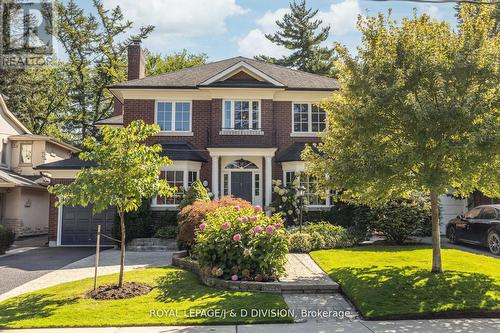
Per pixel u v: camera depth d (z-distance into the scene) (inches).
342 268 423.8
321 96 826.2
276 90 812.0
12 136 1003.3
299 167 764.6
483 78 334.6
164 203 756.0
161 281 398.0
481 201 745.6
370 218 604.1
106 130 354.0
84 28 1565.0
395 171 343.3
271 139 806.5
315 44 1803.6
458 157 335.3
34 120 1477.6
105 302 324.8
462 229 617.6
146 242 674.8
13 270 500.7
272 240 387.5
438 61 343.6
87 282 400.5
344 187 382.0
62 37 1534.2
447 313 296.8
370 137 359.9
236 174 816.9
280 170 805.2
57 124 1561.3
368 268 418.6
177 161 761.6
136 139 362.0
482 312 297.6
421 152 340.5
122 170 348.2
